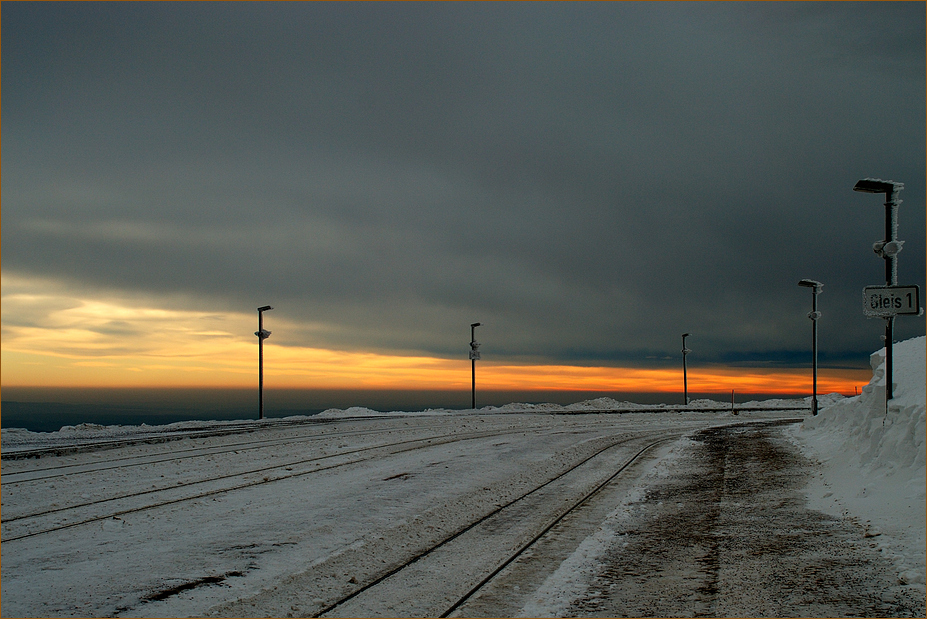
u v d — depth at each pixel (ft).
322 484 54.03
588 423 117.80
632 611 24.47
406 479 56.13
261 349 128.16
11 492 50.96
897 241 45.42
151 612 25.88
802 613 23.21
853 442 52.44
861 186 47.09
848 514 36.40
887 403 46.57
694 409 149.18
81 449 73.05
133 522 41.11
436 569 31.58
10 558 33.47
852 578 26.43
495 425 110.83
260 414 126.93
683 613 24.00
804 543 31.91
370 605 26.63
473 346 152.46
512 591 28.19
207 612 25.89
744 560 29.99
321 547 35.27
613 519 40.16
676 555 31.55
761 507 40.88
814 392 102.53
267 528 39.19
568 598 26.23
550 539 37.04
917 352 56.44
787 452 63.82
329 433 95.35
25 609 26.32
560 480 57.52
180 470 61.67
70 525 40.42
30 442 81.25
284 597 27.61
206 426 106.22
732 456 65.21
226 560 32.78
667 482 52.85
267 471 61.36
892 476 40.57
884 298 45.57
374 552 34.42
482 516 43.11
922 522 32.12
